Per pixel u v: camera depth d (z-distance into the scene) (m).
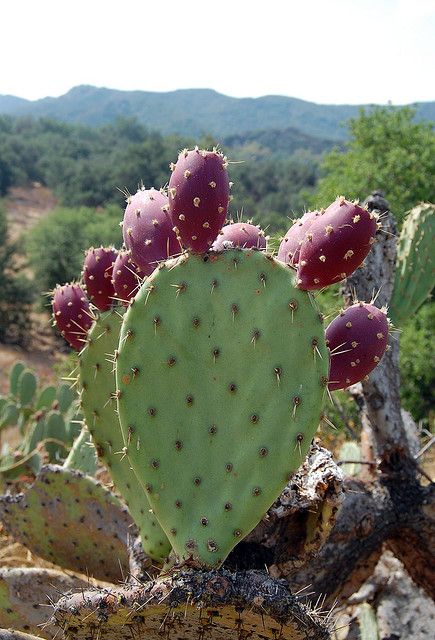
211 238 0.77
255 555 0.86
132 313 0.78
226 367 0.76
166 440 0.77
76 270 13.41
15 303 12.27
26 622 0.95
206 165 0.76
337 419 1.84
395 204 5.08
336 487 0.82
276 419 0.75
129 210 0.85
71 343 0.97
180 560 0.76
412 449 1.28
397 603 1.24
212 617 0.71
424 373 3.37
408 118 5.68
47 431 2.03
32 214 29.34
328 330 0.81
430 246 1.20
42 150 37.16
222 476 0.76
